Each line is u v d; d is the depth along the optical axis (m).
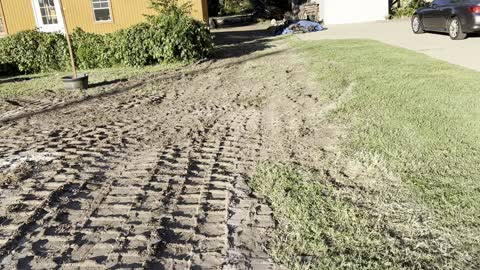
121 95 7.88
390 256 2.55
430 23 12.92
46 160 4.35
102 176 3.87
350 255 2.57
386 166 3.73
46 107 7.12
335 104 5.88
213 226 2.97
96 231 2.94
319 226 2.90
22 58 11.59
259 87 7.79
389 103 5.61
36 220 3.10
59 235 2.89
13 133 5.49
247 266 2.53
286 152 4.31
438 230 2.77
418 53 9.68
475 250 2.56
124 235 2.88
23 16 15.16
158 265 2.55
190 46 11.45
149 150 4.59
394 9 21.27
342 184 3.51
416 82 6.64
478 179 3.39
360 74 7.68
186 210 3.20
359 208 3.10
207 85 8.37
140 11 14.94
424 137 4.31
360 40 13.05
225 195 3.43
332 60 9.59
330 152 4.20
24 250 2.73
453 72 7.20
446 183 3.36
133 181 3.74
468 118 4.79
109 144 4.86
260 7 30.09
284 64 9.95
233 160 4.19
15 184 3.74
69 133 5.39
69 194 3.51
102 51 11.52
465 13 11.05
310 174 3.73
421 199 3.15
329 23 21.02
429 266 2.45
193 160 4.23
